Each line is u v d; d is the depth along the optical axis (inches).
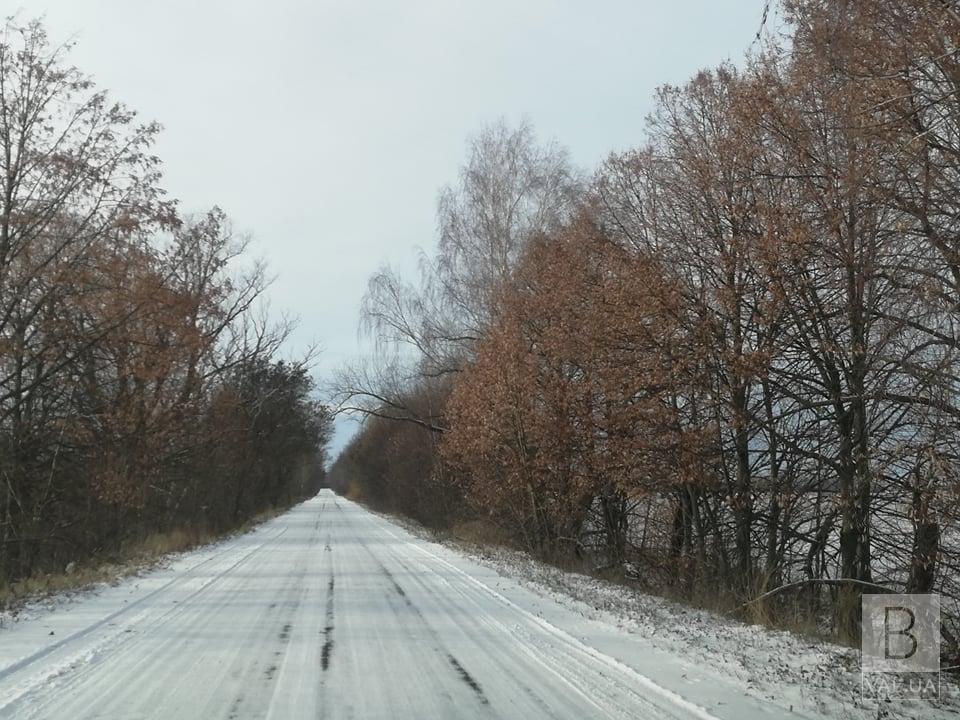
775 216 588.4
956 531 483.5
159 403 1212.5
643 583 882.8
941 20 401.7
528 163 1323.8
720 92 744.3
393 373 1519.4
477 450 1060.5
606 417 784.9
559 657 403.5
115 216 942.4
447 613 549.6
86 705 309.3
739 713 303.0
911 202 460.1
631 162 847.1
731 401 708.7
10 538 985.5
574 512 1027.9
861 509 587.2
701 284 741.9
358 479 4313.5
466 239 1349.7
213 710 303.3
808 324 631.2
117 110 941.8
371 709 305.7
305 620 518.0
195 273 1293.1
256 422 2047.2
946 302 451.2
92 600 621.0
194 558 1045.2
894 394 514.9
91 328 959.0
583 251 842.2
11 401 975.6
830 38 452.4
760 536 758.5
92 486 1059.9
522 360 965.8
